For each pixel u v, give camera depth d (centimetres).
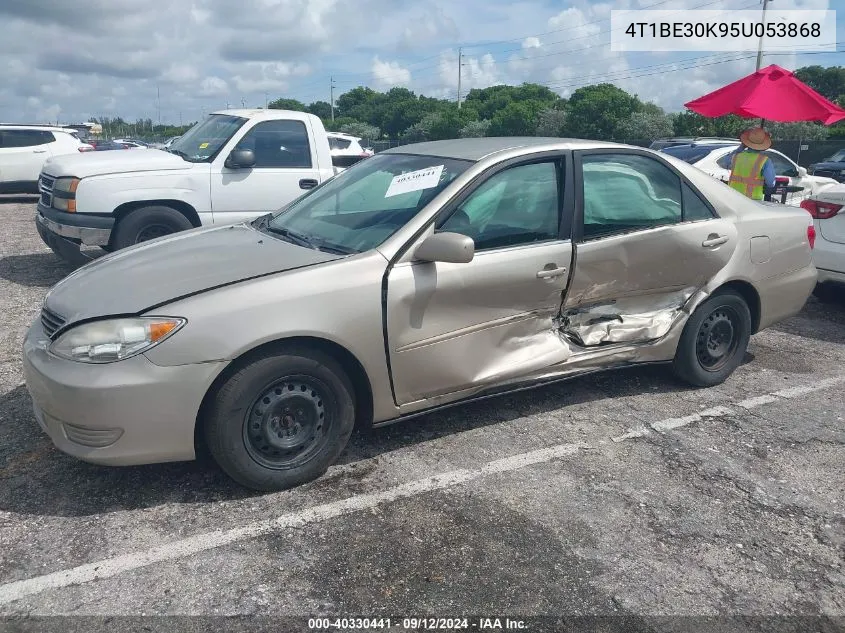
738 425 412
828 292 678
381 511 315
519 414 419
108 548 286
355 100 10531
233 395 304
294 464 327
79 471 343
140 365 291
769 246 464
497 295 362
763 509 326
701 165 1177
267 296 308
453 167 377
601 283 400
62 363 298
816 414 431
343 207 395
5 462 350
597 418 417
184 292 306
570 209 388
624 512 320
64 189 683
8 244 945
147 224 700
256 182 739
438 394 360
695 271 432
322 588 265
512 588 268
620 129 4850
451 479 343
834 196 620
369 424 349
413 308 337
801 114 696
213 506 316
